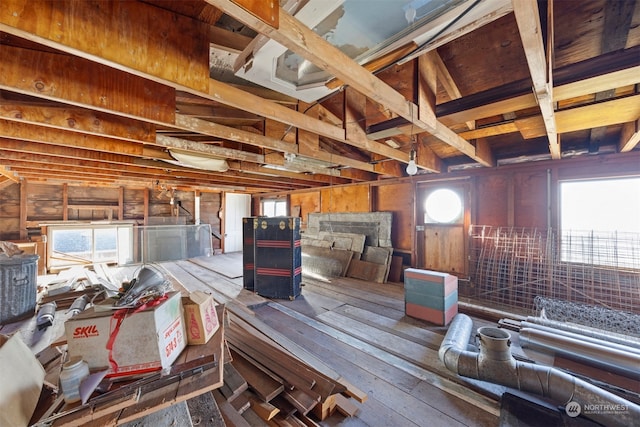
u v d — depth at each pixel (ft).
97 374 3.65
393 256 16.26
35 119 5.40
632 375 5.60
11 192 17.40
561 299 10.09
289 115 6.12
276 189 24.66
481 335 6.15
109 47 3.26
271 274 12.63
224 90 4.85
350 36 4.10
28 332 6.52
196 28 4.00
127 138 6.86
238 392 5.19
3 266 7.03
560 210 10.84
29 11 2.76
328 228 19.47
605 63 4.53
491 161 12.04
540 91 4.65
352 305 11.62
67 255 18.81
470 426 5.11
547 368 5.40
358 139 8.05
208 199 26.30
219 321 5.95
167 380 3.88
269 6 2.89
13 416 3.15
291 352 7.16
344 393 5.74
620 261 9.45
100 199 20.63
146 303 4.17
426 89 6.28
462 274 13.64
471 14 3.54
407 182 15.87
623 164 9.50
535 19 3.05
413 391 6.10
